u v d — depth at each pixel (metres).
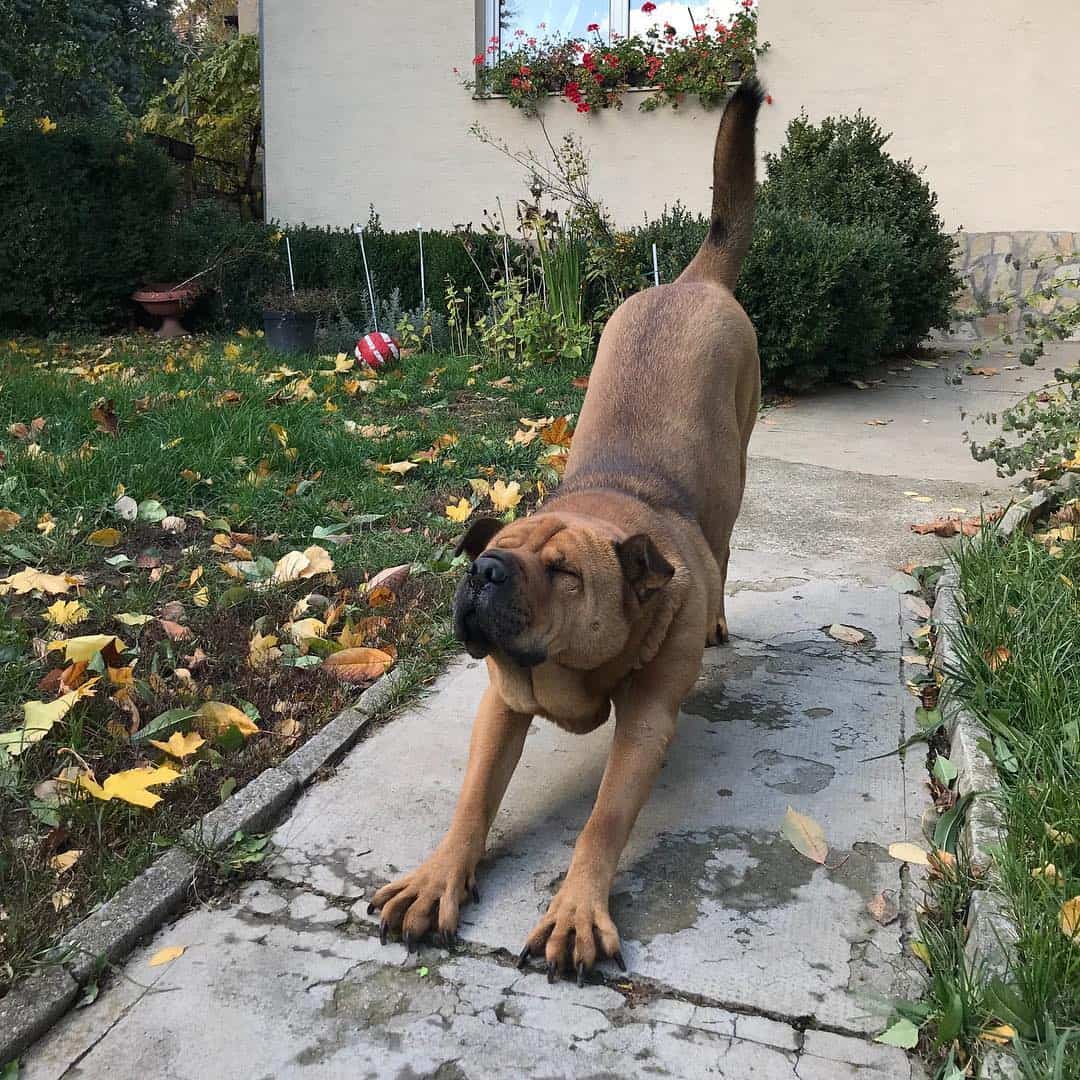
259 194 8.62
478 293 5.38
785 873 1.37
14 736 1.55
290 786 1.53
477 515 2.64
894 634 2.02
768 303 3.97
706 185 5.92
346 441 3.03
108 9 10.27
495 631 1.21
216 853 1.39
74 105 9.35
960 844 1.37
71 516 2.41
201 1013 1.16
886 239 4.27
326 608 2.10
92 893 1.32
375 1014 1.16
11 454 2.63
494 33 6.37
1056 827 1.28
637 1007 1.17
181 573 2.22
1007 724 1.53
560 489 1.65
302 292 5.19
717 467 1.78
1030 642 1.68
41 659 1.82
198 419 3.04
